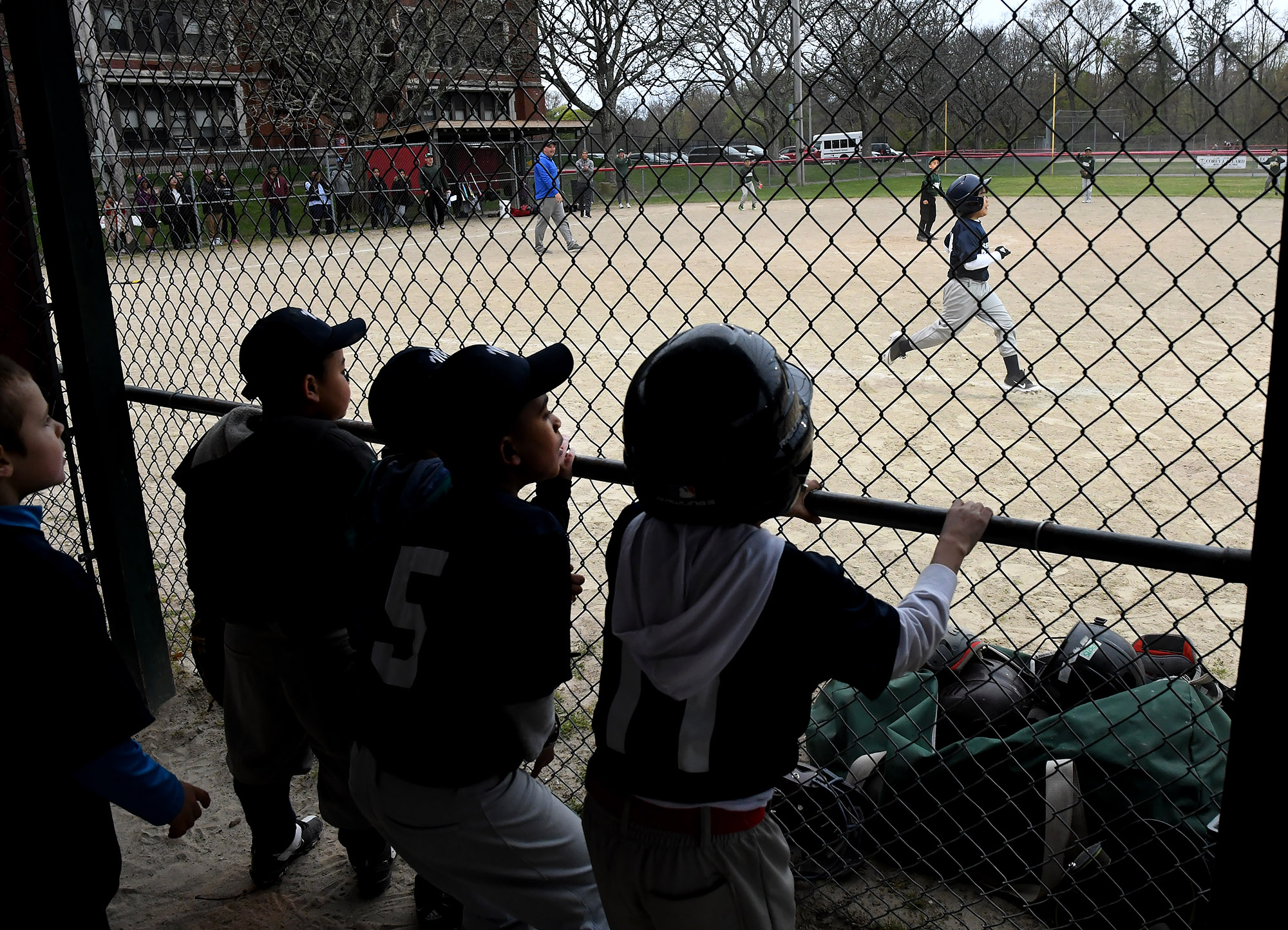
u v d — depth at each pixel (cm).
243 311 1038
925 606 143
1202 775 225
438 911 235
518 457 173
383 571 175
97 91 349
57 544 469
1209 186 162
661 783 140
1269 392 122
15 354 318
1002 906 235
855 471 565
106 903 180
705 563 136
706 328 137
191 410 299
